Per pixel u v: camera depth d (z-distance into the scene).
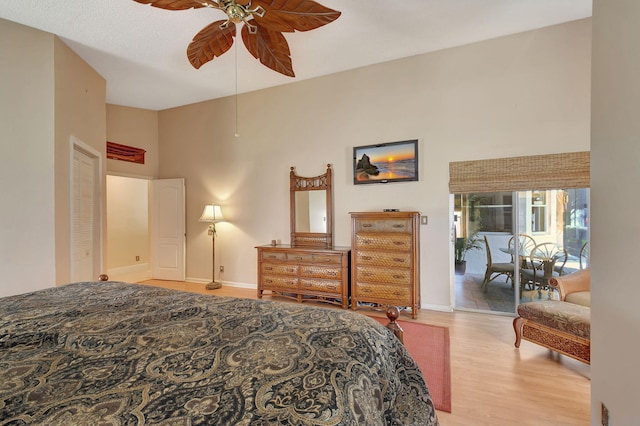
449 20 2.96
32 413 0.69
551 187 3.10
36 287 2.80
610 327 1.14
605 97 1.19
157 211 5.33
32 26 2.83
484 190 3.37
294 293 3.97
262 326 1.21
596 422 1.26
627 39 1.03
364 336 1.15
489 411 1.79
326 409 0.73
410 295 3.35
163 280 5.27
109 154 4.78
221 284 4.87
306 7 1.97
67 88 3.17
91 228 3.75
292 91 4.39
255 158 4.68
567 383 2.06
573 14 2.91
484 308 3.57
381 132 3.87
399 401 1.20
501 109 3.31
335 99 4.12
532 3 2.72
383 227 3.47
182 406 0.71
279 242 4.54
